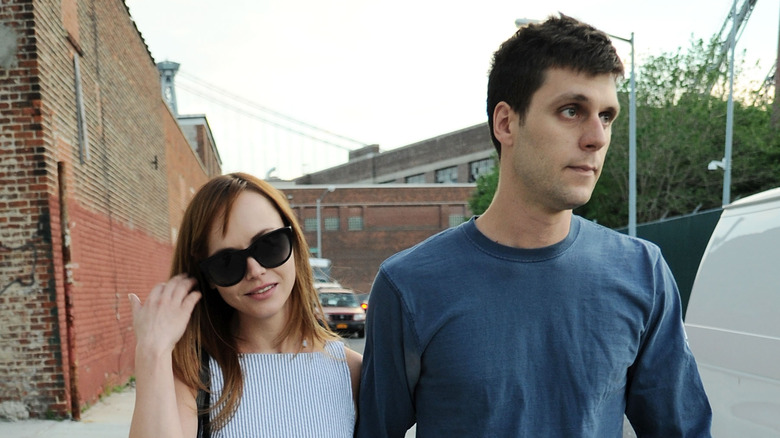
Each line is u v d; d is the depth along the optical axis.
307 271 1.86
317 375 1.79
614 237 1.63
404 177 58.19
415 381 1.61
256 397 1.69
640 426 1.69
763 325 2.61
